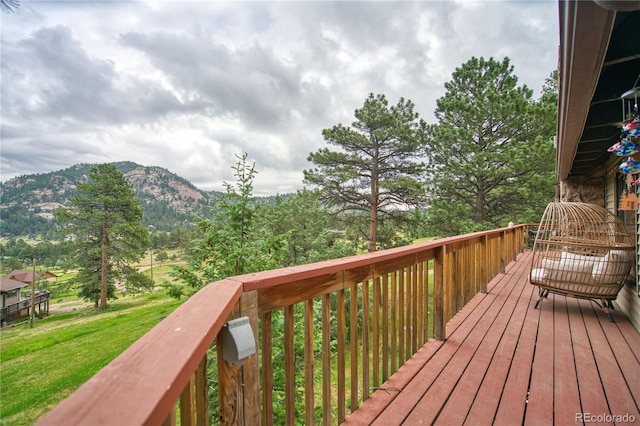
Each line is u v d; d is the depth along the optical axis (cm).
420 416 180
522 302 420
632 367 242
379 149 1309
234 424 104
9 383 1076
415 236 1421
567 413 185
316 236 1368
